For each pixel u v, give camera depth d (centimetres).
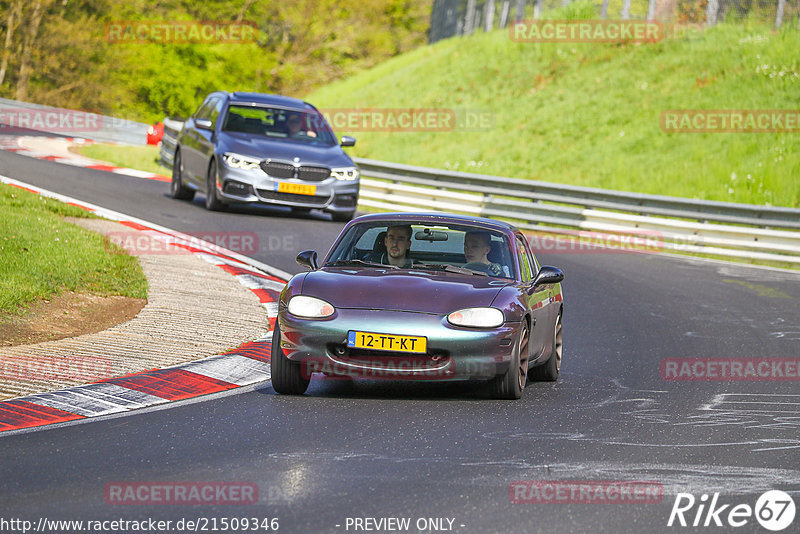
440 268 3083
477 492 1928
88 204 6250
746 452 2358
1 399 2547
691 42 12381
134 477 1970
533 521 1767
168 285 4244
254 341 3447
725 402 3012
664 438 2478
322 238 5994
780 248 6850
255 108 7000
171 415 2512
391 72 16050
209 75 18300
